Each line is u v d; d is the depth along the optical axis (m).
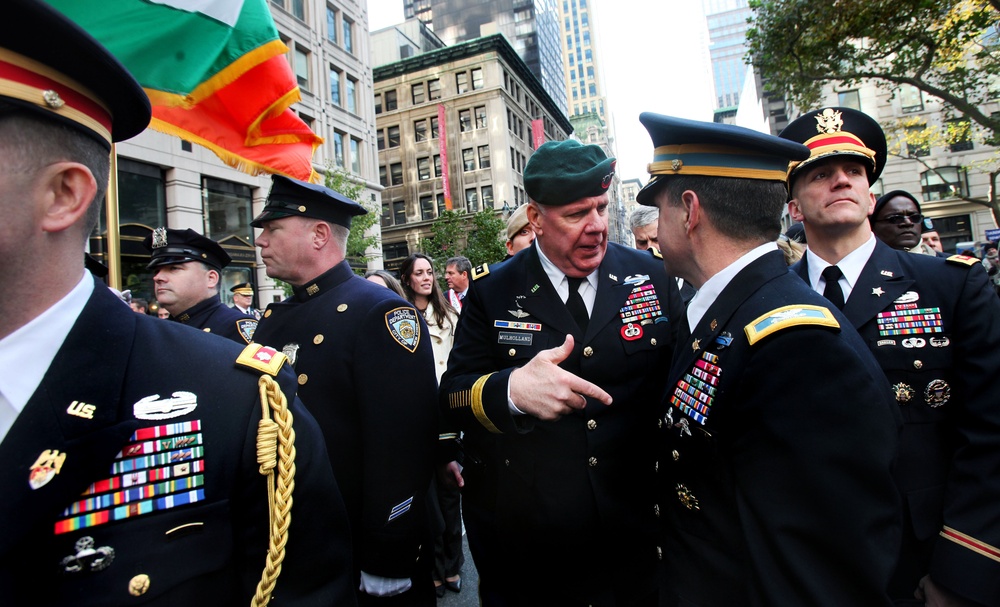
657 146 1.26
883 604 0.81
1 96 0.61
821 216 1.66
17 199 0.64
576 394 1.20
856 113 1.66
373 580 1.63
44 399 0.68
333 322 1.81
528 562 1.54
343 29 21.34
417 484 1.69
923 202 21.83
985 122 7.96
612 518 1.47
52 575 0.66
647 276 1.74
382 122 33.59
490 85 31.50
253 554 0.82
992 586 1.23
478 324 1.76
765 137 1.08
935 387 1.50
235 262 15.48
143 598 0.68
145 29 2.12
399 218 33.16
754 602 0.91
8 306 0.68
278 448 0.83
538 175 1.49
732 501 1.00
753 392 0.96
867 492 0.85
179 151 13.84
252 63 2.37
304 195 1.94
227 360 0.88
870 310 1.58
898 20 7.20
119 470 0.72
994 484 1.30
